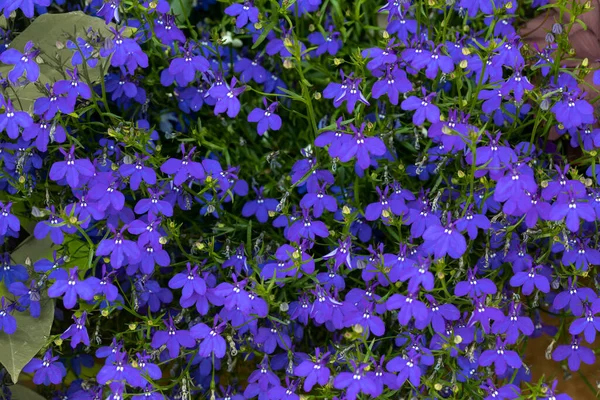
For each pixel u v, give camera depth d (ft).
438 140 2.08
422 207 2.07
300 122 2.25
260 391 2.04
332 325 2.04
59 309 2.19
